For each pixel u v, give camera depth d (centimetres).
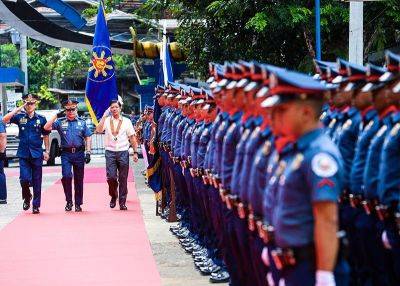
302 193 873
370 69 1200
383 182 1120
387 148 1112
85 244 2212
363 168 1227
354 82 1248
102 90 3412
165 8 4322
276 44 3616
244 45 3684
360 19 2475
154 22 5091
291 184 874
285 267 898
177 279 1733
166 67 4119
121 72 9912
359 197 1241
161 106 2650
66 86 10738
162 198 2700
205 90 1747
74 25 5094
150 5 4353
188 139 1942
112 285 1684
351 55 2491
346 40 3456
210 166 1552
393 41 3447
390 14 3184
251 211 1126
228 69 1325
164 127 2445
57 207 3111
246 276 1353
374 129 1209
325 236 843
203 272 1773
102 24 3422
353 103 1259
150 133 2855
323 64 1480
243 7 3369
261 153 1059
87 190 3794
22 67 8356
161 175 2723
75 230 2480
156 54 5191
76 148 2952
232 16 3488
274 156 945
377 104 1180
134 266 1888
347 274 904
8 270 1877
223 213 1398
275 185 923
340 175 855
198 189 1775
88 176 4616
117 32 5647
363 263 1262
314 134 878
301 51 3625
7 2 4762
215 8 3478
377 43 3278
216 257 1714
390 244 1147
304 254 879
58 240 2291
